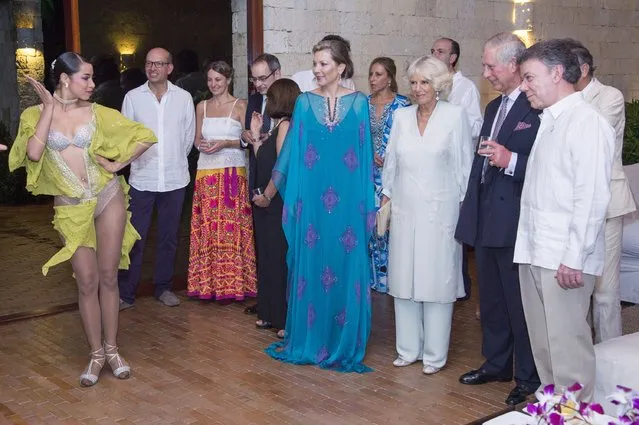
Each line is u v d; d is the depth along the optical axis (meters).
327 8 6.50
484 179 3.77
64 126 3.96
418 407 3.80
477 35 7.61
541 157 3.20
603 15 8.84
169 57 5.43
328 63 4.22
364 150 4.29
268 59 5.09
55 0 12.59
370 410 3.77
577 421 2.29
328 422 3.63
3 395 3.98
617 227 4.18
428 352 4.25
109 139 4.05
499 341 4.02
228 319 5.27
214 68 5.42
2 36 12.12
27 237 8.31
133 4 8.68
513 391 3.82
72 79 3.94
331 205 4.30
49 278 6.47
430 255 4.06
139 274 5.55
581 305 3.20
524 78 3.18
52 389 4.06
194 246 5.60
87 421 3.67
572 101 3.13
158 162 5.45
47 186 4.02
